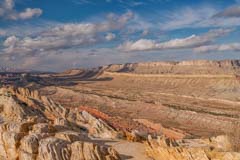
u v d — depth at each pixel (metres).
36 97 121.06
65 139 61.06
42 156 56.28
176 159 52.38
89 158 53.47
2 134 66.69
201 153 50.12
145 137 70.12
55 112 109.81
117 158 54.50
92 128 92.19
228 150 51.59
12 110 101.62
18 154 62.38
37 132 65.19
